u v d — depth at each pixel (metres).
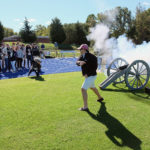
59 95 5.49
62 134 3.27
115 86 6.63
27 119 3.84
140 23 39.19
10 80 8.30
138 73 6.18
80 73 9.98
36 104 4.72
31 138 3.14
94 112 4.20
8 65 10.78
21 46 12.01
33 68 9.02
